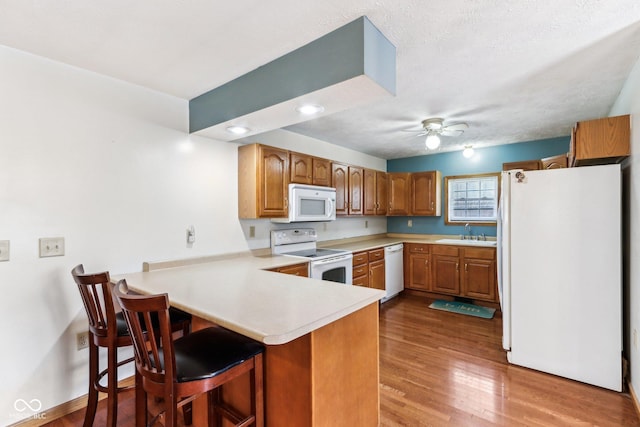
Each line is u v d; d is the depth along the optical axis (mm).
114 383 1621
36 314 1884
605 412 1940
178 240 2578
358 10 1491
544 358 2418
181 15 1524
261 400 1387
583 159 2314
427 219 5180
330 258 3293
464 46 1831
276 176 3053
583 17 1561
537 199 2441
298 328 1184
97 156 2137
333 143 4309
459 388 2215
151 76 2195
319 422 1327
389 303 4316
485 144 4426
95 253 2127
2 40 1735
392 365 2557
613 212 2174
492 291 4027
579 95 2600
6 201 1791
